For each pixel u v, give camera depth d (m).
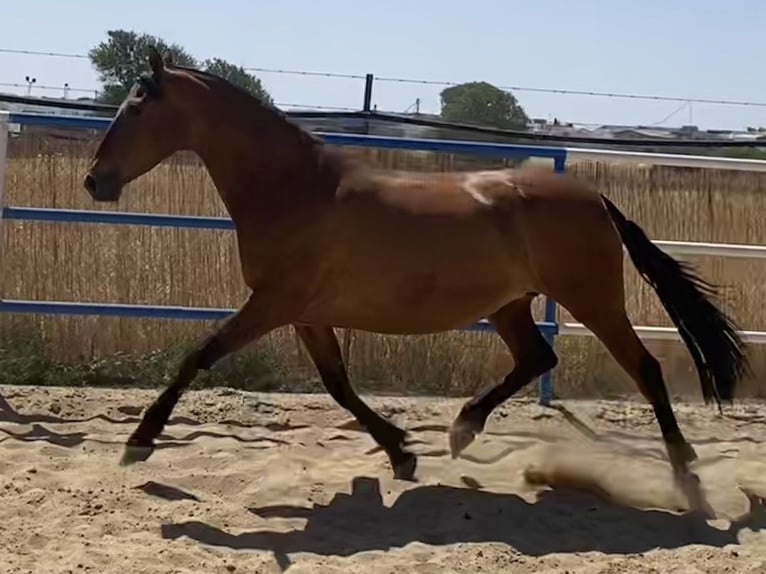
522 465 5.40
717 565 4.01
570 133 13.84
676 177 8.16
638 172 8.20
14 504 4.35
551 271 4.78
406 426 6.19
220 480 4.91
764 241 8.05
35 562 3.74
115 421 6.04
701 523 4.55
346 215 4.62
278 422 6.13
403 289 4.68
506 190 4.79
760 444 6.16
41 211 6.37
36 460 5.11
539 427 6.30
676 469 4.86
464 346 7.52
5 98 9.69
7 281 7.35
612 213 4.90
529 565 3.96
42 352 7.24
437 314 4.77
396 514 4.55
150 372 7.16
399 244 4.64
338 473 5.15
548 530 4.43
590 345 7.68
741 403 7.36
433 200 4.71
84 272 7.42
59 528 4.10
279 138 4.70
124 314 6.47
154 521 4.28
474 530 4.37
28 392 6.50
